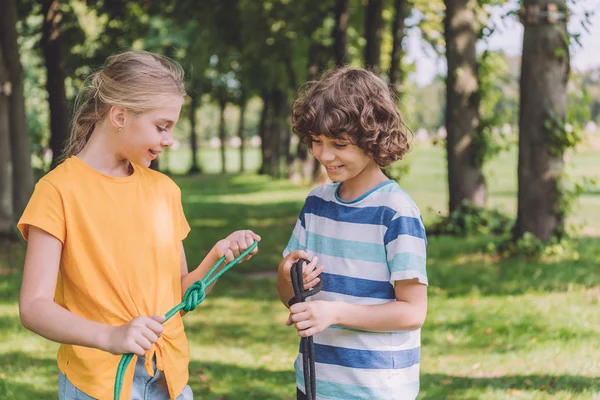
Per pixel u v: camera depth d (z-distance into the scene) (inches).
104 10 588.7
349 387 94.4
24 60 821.9
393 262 92.4
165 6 646.5
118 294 88.3
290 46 783.1
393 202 94.4
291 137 1162.0
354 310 91.1
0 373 194.7
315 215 100.3
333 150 94.0
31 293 84.0
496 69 485.4
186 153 2448.3
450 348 216.2
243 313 279.0
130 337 78.5
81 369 88.4
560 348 209.2
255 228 578.2
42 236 86.4
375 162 95.8
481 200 445.7
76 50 582.9
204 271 98.3
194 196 934.4
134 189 92.2
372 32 569.6
